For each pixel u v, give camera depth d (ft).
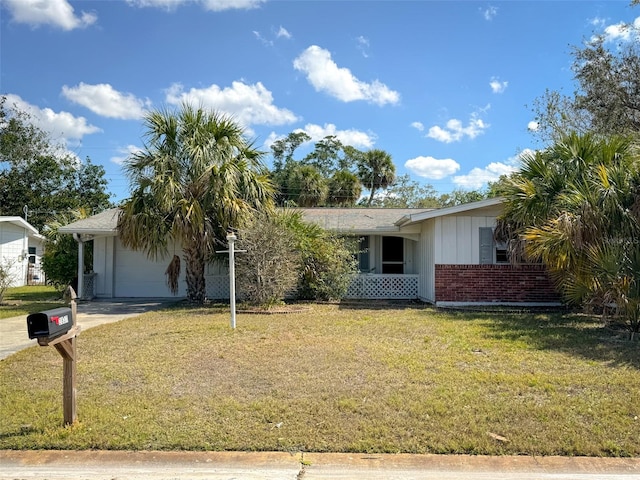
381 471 11.49
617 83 60.80
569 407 15.43
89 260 56.90
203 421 14.28
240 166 44.24
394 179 126.82
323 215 59.00
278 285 40.24
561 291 37.58
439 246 44.16
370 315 36.86
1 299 48.14
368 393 16.81
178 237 42.93
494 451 12.46
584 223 28.35
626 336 27.02
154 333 28.58
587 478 11.14
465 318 35.06
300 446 12.74
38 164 112.37
